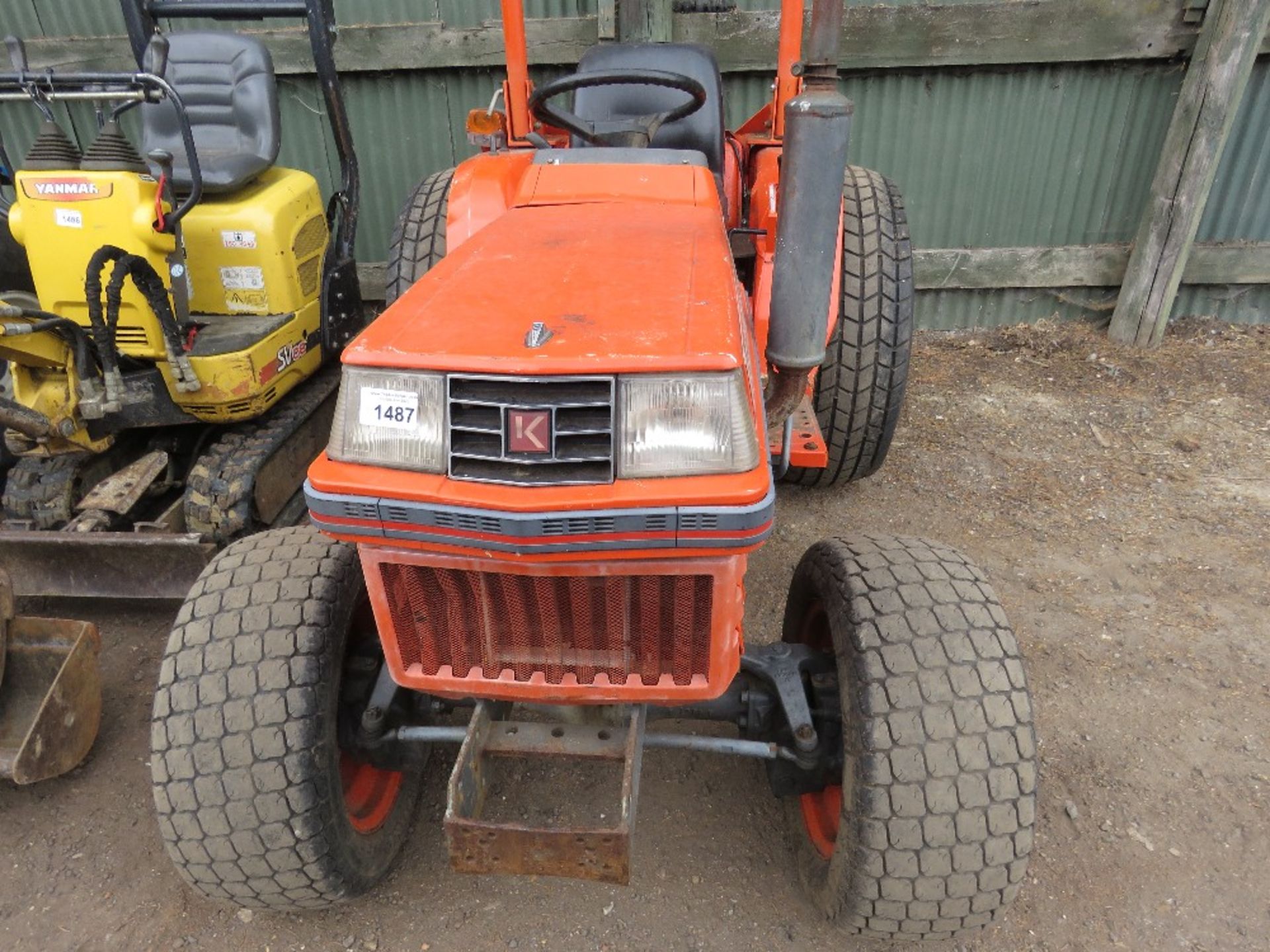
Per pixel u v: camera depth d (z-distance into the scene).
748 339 1.71
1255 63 4.70
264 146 3.51
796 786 2.00
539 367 1.39
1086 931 2.07
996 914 1.79
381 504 1.43
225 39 3.51
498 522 1.39
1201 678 2.79
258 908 1.95
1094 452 4.11
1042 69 4.75
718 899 2.15
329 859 1.84
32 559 2.80
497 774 2.50
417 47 4.72
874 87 4.84
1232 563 3.32
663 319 1.55
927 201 5.14
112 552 2.77
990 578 3.26
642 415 1.40
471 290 1.71
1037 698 2.71
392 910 2.14
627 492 1.39
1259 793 2.40
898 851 1.67
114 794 2.47
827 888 1.88
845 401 3.30
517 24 2.98
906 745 1.66
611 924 2.09
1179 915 2.10
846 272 3.21
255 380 3.12
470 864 1.60
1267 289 5.21
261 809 1.75
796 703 1.94
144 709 2.78
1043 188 5.06
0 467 3.31
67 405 2.88
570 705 1.85
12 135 5.19
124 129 5.16
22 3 4.82
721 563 1.49
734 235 3.03
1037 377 4.83
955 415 4.46
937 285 5.27
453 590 1.59
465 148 5.06
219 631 1.84
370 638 2.14
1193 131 4.56
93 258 2.62
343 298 3.78
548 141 3.31
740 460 1.41
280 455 3.37
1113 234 5.16
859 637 1.77
